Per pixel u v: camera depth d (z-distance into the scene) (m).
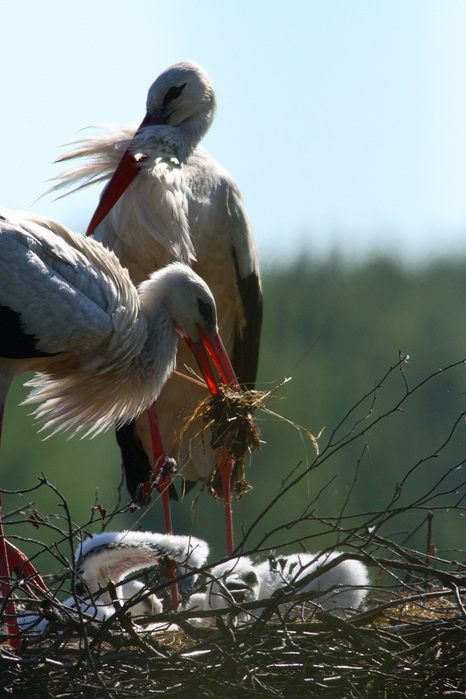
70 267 11.01
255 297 14.24
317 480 32.34
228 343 14.44
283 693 8.20
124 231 13.12
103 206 12.92
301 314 43.84
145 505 11.45
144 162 13.04
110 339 11.23
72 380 11.52
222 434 11.68
